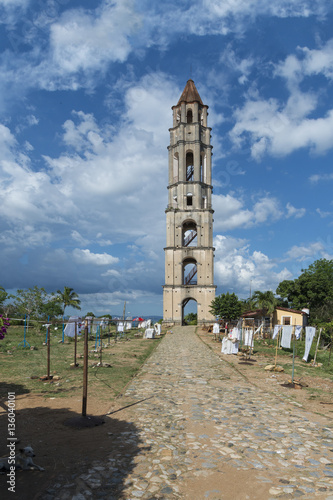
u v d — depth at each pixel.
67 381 14.31
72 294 47.28
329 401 12.70
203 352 28.25
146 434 8.45
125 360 21.88
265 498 5.64
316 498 5.64
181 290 61.91
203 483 6.09
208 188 66.88
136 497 5.58
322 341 34.19
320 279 54.41
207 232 63.75
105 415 9.89
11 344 28.36
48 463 6.66
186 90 70.75
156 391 13.34
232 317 48.75
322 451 7.62
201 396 12.77
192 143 66.56
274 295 44.69
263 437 8.45
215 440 8.17
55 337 36.78
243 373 18.47
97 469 6.49
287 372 19.14
